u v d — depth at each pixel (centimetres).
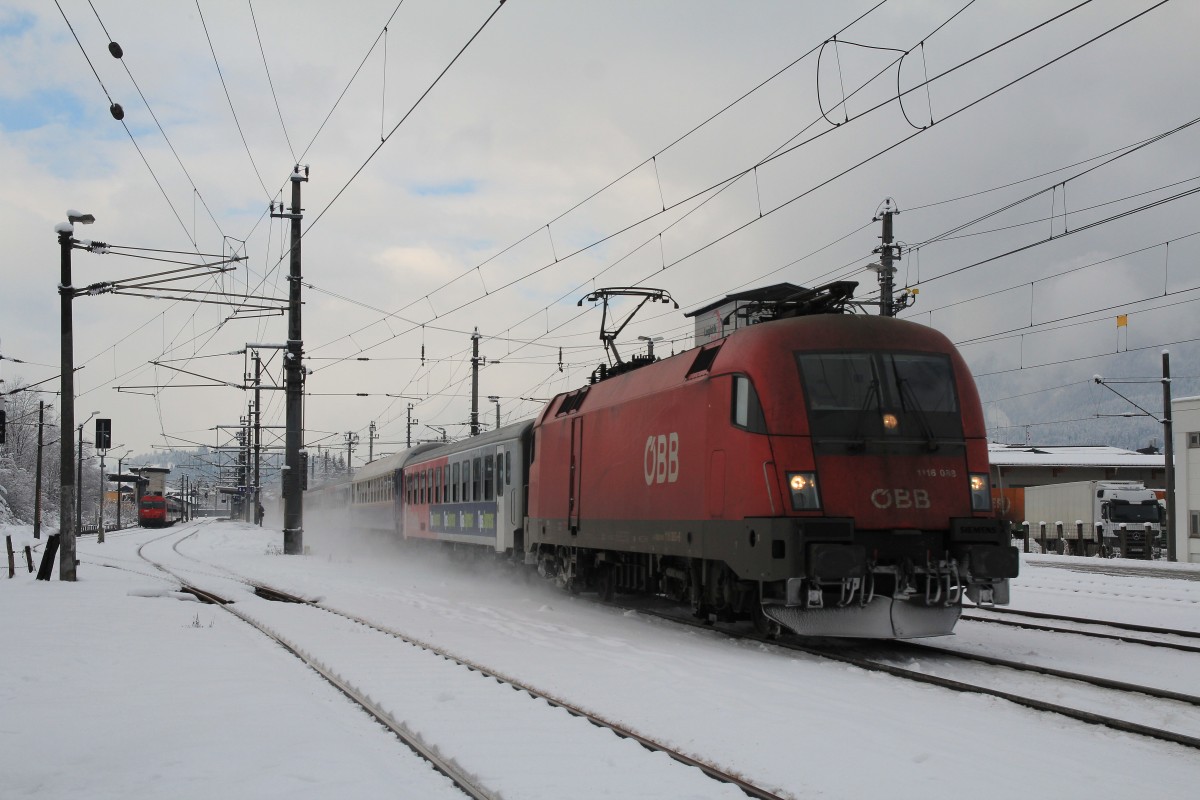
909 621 1191
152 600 1898
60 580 2281
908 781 651
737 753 723
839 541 1149
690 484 1359
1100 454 6256
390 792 630
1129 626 1447
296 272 3481
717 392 1292
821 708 873
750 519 1193
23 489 7644
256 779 657
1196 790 639
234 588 2255
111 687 988
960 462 1226
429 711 863
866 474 1185
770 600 1194
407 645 1270
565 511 1886
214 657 1191
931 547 1191
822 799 618
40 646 1242
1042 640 1341
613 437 1666
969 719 835
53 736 784
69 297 2228
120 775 676
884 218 2708
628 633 1415
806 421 1187
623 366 1784
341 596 2012
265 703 908
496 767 685
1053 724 823
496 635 1373
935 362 1252
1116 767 691
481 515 2550
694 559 1410
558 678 1025
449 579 2527
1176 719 842
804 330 1241
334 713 877
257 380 4884
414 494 3412
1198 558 4056
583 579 1906
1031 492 5466
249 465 9225
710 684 987
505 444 2367
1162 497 5416
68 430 2280
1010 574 1180
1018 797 618
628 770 680
